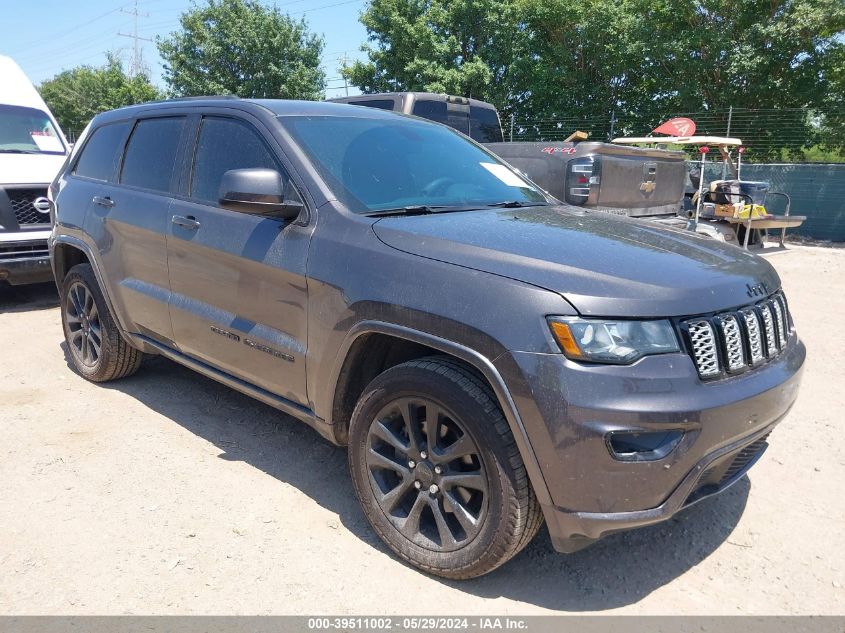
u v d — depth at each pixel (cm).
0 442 398
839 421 447
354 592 272
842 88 1819
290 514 328
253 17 2903
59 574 279
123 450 391
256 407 457
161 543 301
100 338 478
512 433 250
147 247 408
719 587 283
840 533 322
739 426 254
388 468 292
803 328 680
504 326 246
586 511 240
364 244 296
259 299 338
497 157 437
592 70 2188
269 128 353
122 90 4350
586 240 290
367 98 988
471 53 2258
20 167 729
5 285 858
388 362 317
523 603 270
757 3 1845
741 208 1106
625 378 234
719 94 1942
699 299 254
